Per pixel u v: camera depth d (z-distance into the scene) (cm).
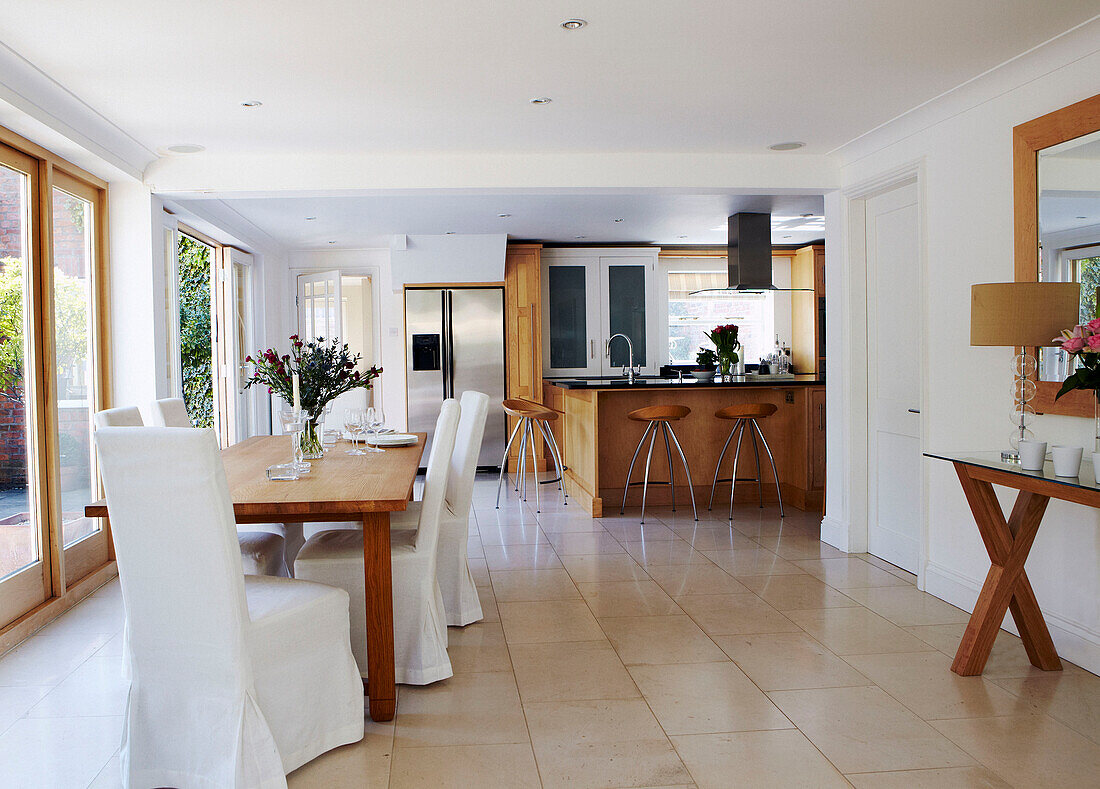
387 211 650
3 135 344
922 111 392
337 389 378
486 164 478
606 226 755
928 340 402
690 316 962
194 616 213
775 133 435
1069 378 264
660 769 235
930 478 405
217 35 288
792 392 653
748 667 312
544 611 384
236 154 464
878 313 471
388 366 884
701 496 655
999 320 291
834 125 419
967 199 371
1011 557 298
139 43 295
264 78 335
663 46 305
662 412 563
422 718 270
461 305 842
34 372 379
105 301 460
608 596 407
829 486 518
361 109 380
